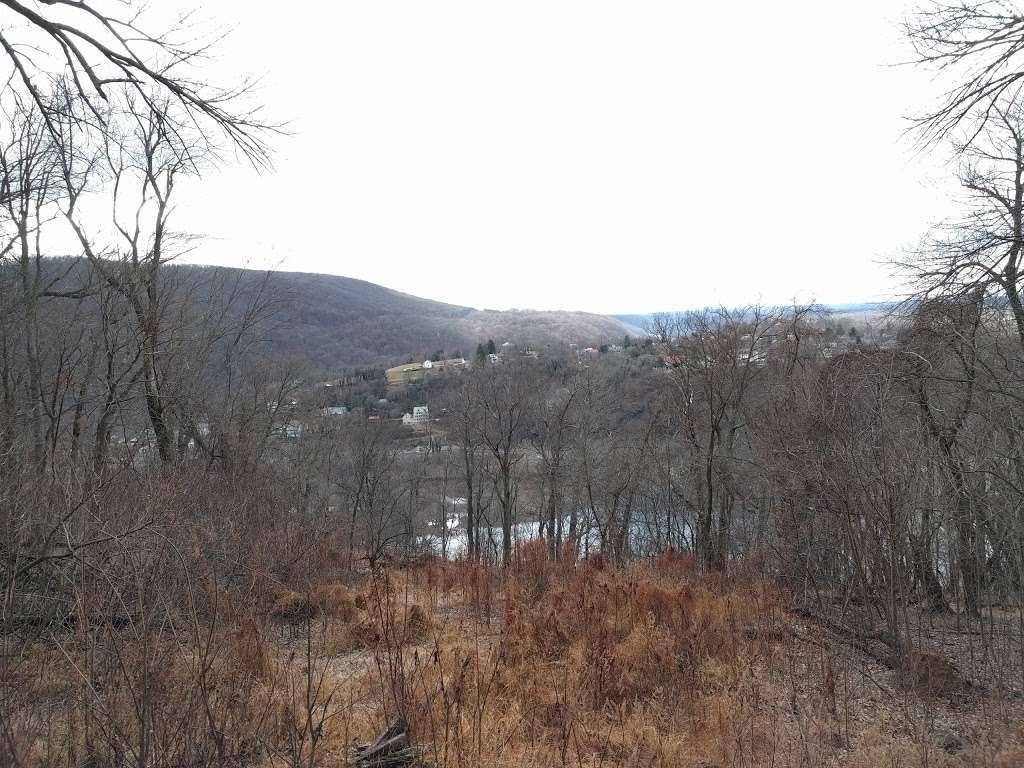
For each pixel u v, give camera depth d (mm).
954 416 9047
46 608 5441
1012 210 7004
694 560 14266
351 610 8828
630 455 23453
